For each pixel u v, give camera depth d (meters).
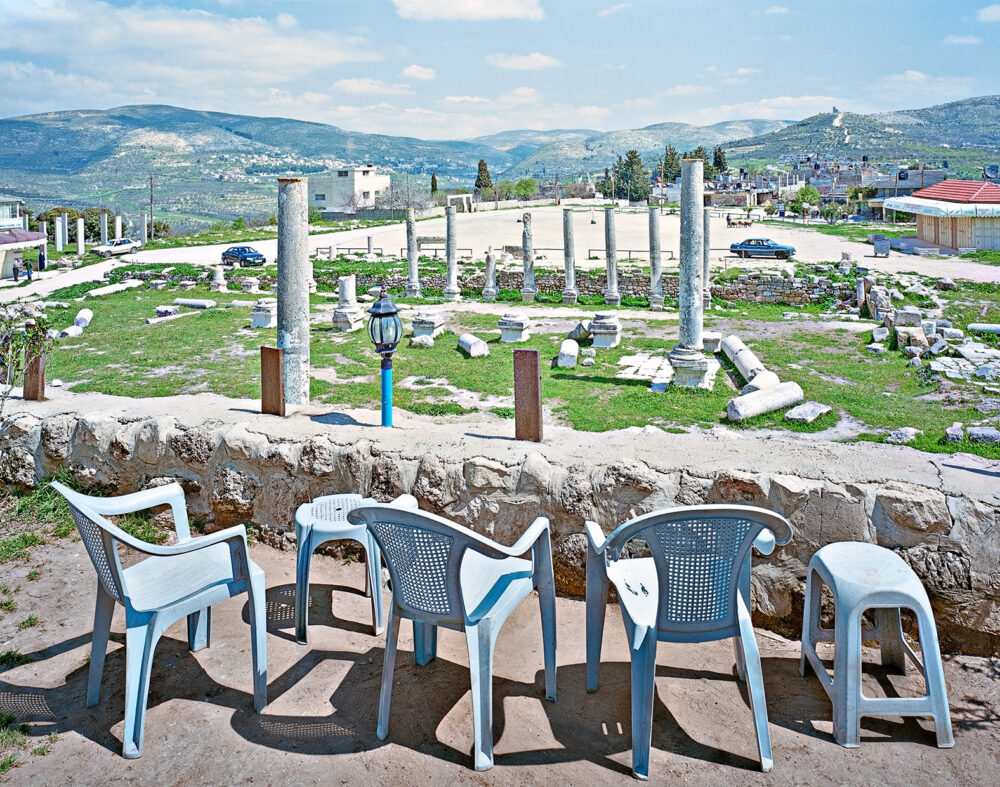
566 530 5.66
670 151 107.50
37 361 8.04
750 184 95.75
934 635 3.88
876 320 19.45
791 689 4.44
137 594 4.32
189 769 3.88
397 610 4.09
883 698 3.92
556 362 14.77
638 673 3.79
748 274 27.38
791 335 17.30
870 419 10.43
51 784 3.77
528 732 4.13
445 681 4.65
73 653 5.00
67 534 6.80
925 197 36.16
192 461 6.86
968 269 26.92
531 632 5.19
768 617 5.11
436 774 3.81
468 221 54.97
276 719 4.29
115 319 21.09
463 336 16.22
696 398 11.93
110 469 7.22
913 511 4.80
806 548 5.04
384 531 3.97
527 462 5.80
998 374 12.67
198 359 14.91
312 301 25.23
